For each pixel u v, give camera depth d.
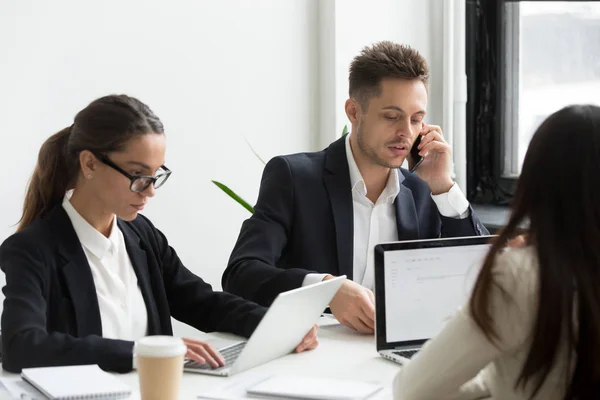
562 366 1.54
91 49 3.79
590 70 4.40
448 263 2.41
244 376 2.17
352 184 2.97
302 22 4.39
